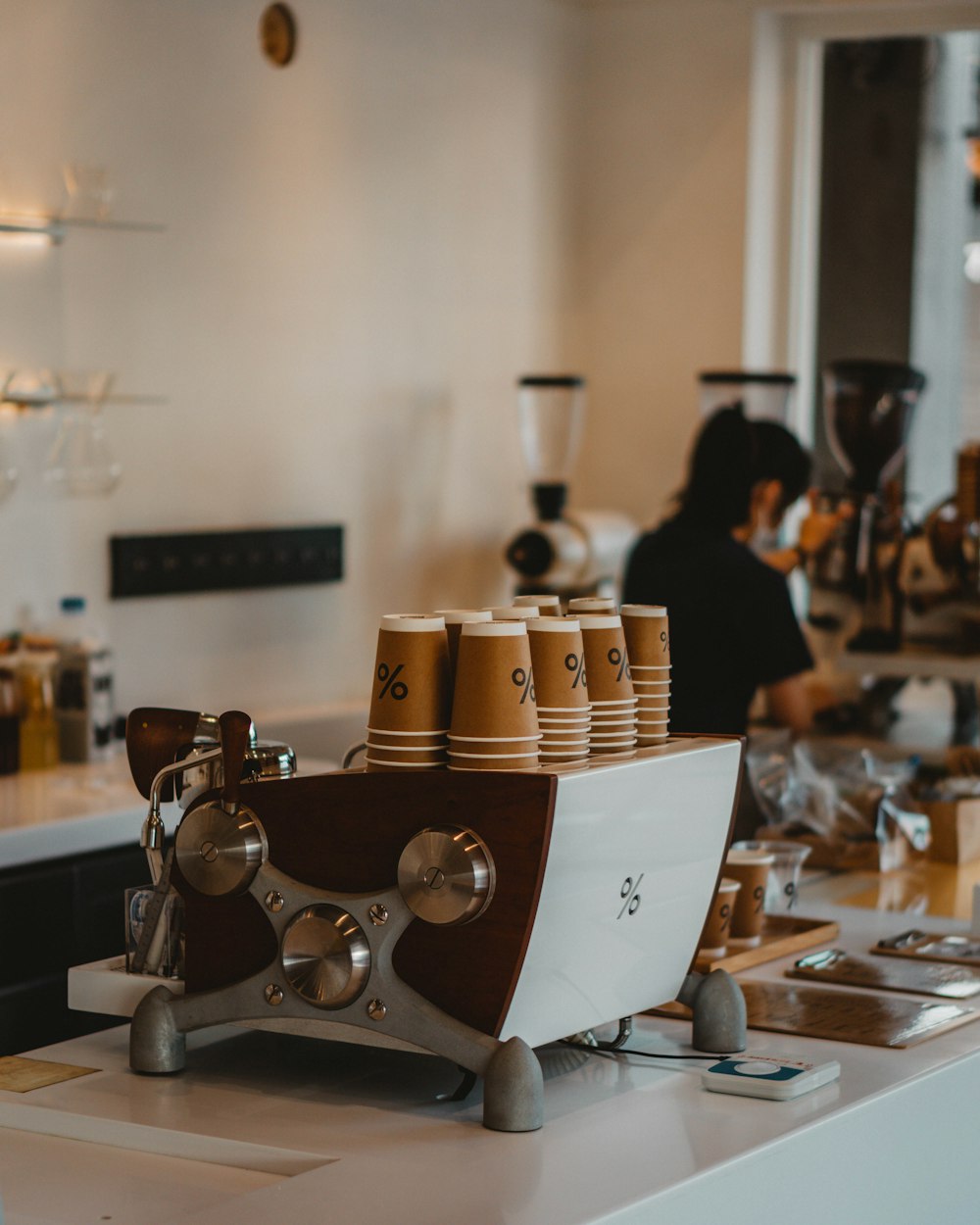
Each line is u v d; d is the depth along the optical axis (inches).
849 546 143.2
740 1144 47.8
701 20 183.0
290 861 51.8
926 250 192.5
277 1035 60.4
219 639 149.2
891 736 149.9
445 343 173.0
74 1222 45.1
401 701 51.0
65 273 132.8
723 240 184.2
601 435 193.9
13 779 123.2
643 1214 43.4
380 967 50.1
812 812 98.6
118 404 138.2
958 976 68.8
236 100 147.0
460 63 172.2
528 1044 50.8
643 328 190.2
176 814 115.9
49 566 133.1
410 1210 42.8
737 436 116.9
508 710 49.6
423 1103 52.1
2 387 121.6
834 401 144.9
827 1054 57.4
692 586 115.9
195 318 144.6
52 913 108.6
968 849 99.6
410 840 49.4
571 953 51.0
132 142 137.8
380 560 166.7
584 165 192.1
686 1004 58.4
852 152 190.9
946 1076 56.3
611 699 54.9
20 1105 52.4
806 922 78.8
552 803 47.8
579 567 171.2
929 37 186.9
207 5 143.5
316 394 157.6
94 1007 58.5
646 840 53.2
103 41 134.4
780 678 116.5
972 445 137.9
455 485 175.8
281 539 153.0
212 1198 46.8
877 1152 52.8
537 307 186.1
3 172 127.3
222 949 53.6
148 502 141.6
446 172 171.3
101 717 130.2
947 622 137.6
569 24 187.8
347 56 158.1
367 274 162.6
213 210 145.6
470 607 179.0
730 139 182.7
